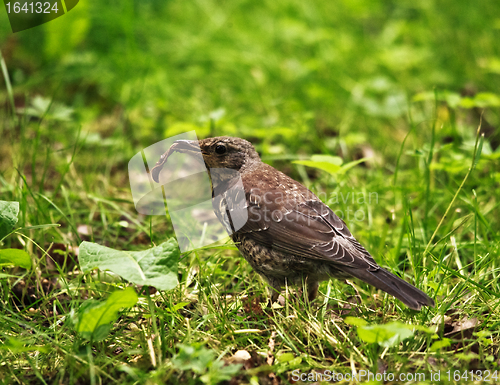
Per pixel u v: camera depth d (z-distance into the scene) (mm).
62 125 13555
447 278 7598
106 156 12375
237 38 17844
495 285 7621
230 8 19531
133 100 13820
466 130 12984
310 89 14844
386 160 12984
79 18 15586
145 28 17719
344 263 7004
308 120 13734
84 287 7719
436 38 18578
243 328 7168
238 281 8289
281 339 6840
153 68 15852
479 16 19234
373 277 6852
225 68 16500
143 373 5898
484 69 15977
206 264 8234
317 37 17438
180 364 5684
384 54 17125
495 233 8906
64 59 15852
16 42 16125
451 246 8984
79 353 6117
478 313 7141
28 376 6219
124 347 6625
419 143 13234
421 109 14852
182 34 17625
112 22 17234
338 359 6551
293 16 19812
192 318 7203
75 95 15219
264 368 6121
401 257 9180
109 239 9641
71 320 6336
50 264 8656
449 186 10266
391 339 5996
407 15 20875
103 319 6152
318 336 6723
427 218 9586
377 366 6172
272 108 14594
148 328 6871
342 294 7793
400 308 7254
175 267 6438
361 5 20266
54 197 9648
